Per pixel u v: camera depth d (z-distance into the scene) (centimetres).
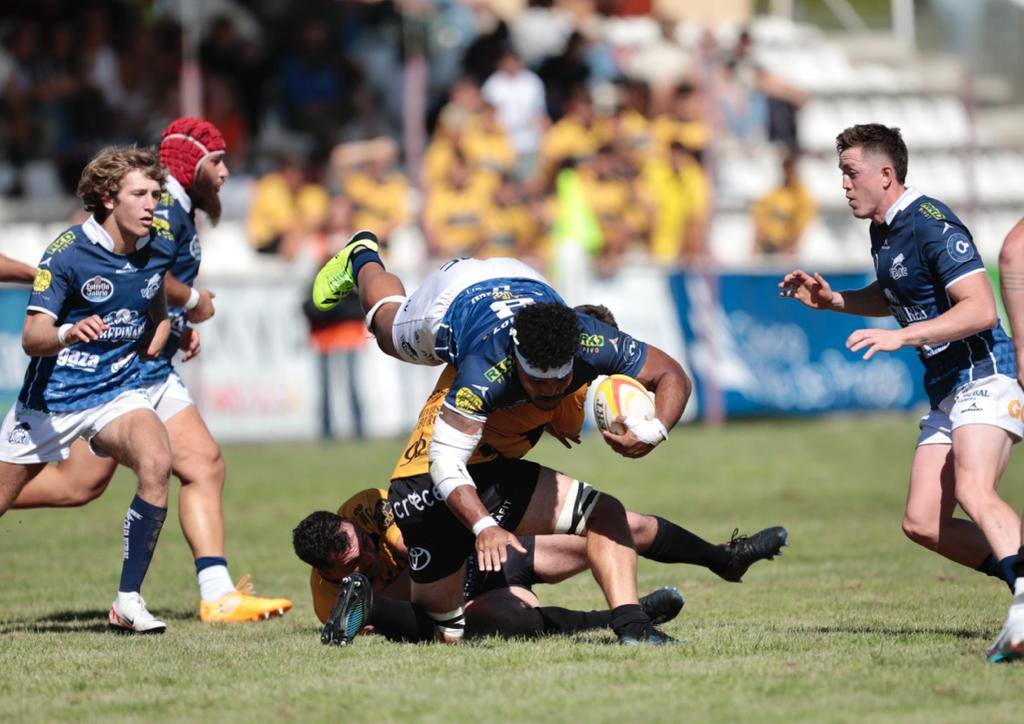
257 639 2247
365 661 1991
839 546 3322
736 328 6350
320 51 6756
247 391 5816
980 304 1964
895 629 2191
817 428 6219
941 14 7862
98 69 6594
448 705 1675
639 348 1995
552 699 1694
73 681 1877
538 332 1838
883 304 2219
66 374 2291
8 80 6588
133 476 5284
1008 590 2639
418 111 6297
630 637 2044
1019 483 4544
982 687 1703
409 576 2277
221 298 5788
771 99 7088
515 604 2284
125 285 2289
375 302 2370
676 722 1568
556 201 6594
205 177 2498
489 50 6931
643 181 6606
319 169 6475
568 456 5584
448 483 1938
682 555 2283
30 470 2327
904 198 2073
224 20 6731
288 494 4447
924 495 2084
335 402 5872
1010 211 7312
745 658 1923
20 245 6462
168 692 1800
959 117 7681
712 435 6031
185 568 3234
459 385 1927
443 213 6431
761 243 6819
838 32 8238
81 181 2241
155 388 2575
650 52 7419
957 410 2023
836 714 1589
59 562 3306
